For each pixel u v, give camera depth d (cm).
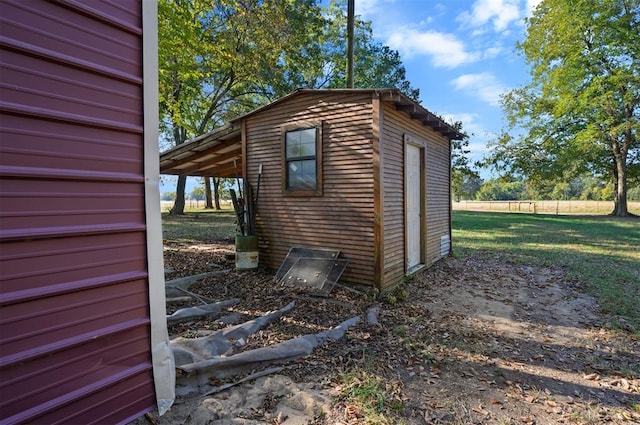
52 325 116
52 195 116
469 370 268
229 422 197
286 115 541
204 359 258
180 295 436
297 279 482
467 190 4641
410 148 570
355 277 475
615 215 1909
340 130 484
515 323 370
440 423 203
